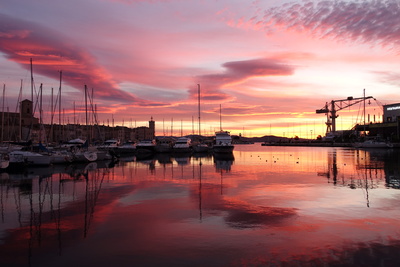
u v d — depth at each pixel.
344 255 9.06
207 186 21.80
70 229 11.77
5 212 14.50
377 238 10.44
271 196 17.75
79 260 8.91
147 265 8.54
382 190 19.47
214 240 10.39
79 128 121.75
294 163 42.94
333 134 154.62
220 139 67.38
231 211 14.27
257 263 8.59
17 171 32.81
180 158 57.19
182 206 15.41
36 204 16.20
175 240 10.42
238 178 26.23
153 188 21.08
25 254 9.40
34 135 98.12
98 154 48.00
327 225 11.94
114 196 18.27
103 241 10.41
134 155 67.81
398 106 112.44
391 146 91.50
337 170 32.25
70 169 34.94
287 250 9.47
